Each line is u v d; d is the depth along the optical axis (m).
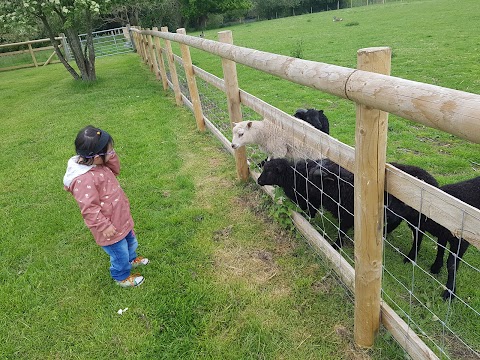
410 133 5.62
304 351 2.52
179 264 3.48
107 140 2.87
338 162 2.40
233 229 3.93
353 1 52.59
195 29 46.16
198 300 3.03
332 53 13.14
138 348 2.69
